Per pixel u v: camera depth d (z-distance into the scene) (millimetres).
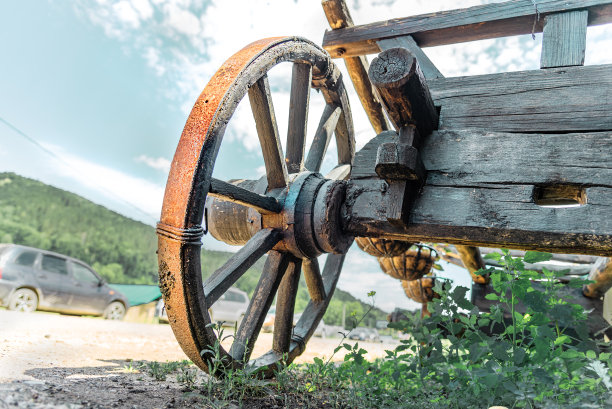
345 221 3217
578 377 2365
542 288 4801
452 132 3057
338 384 3133
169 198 2561
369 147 3332
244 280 33344
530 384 2209
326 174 4332
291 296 3549
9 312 7008
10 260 9047
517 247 2822
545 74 3010
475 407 2453
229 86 2695
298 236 3264
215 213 4008
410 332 3277
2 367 2504
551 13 3262
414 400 2832
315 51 3801
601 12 3176
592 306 5148
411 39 3771
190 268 2521
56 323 6270
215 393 2533
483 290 5469
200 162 2549
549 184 2732
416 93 2725
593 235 2518
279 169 3377
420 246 5219
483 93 3131
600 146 2689
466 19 3582
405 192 2924
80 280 10211
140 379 2744
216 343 2506
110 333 5902
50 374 2504
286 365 3244
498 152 2906
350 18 4195
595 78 2873
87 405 1872
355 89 4777
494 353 2506
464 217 2842
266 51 3082
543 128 2895
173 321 2619
